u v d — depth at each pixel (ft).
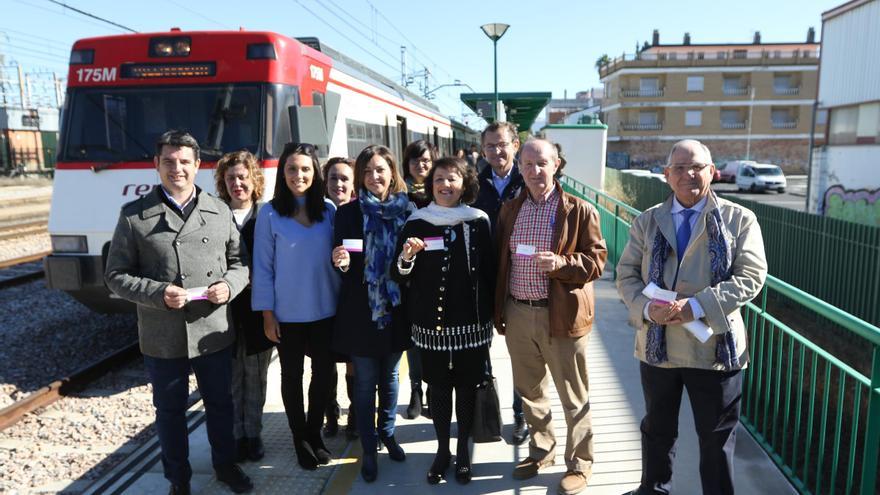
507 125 13.42
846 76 57.31
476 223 11.30
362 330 11.54
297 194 12.04
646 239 9.70
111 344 22.38
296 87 21.89
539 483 11.55
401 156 40.93
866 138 54.75
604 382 16.21
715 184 130.41
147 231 10.48
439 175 11.15
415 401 14.55
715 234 8.98
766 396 12.71
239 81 20.65
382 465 12.42
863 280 26.03
